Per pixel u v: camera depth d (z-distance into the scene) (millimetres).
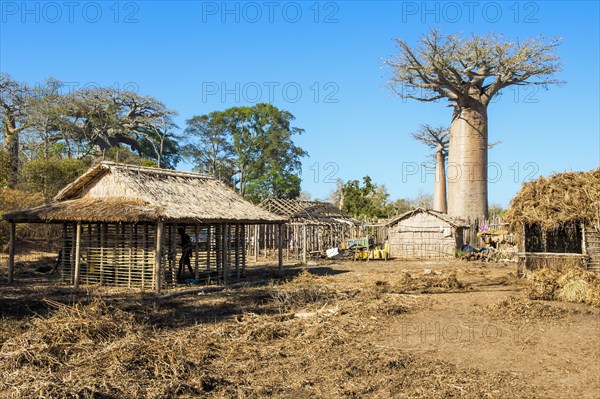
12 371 7262
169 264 17047
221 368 7988
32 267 22406
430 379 7438
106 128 56719
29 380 6871
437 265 26391
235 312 12500
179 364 7762
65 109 52031
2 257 26047
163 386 6953
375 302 13359
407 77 35969
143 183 17453
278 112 58219
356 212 48594
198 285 17375
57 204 17750
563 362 8195
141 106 60844
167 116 62375
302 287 16875
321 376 7629
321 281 18828
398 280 18609
